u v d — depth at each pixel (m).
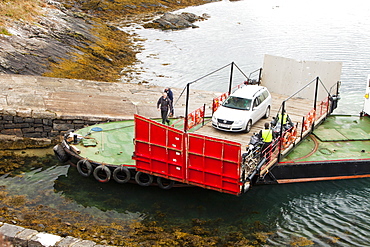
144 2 74.25
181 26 59.53
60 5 54.16
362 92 33.09
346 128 22.19
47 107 22.98
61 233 14.41
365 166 18.83
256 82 25.95
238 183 15.19
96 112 23.25
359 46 48.09
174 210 16.66
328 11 77.62
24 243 12.99
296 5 86.50
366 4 87.31
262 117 21.25
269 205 17.22
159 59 41.81
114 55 40.78
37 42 35.56
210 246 14.38
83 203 16.83
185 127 18.41
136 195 17.52
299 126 20.98
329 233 15.56
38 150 21.61
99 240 14.22
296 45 48.72
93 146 19.14
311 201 17.58
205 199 17.44
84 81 29.20
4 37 33.94
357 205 17.41
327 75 24.22
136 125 16.67
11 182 18.25
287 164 18.06
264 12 76.44
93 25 50.44
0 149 21.39
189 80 35.38
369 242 15.05
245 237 15.11
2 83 26.25
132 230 15.20
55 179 18.67
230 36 54.22
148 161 16.88
